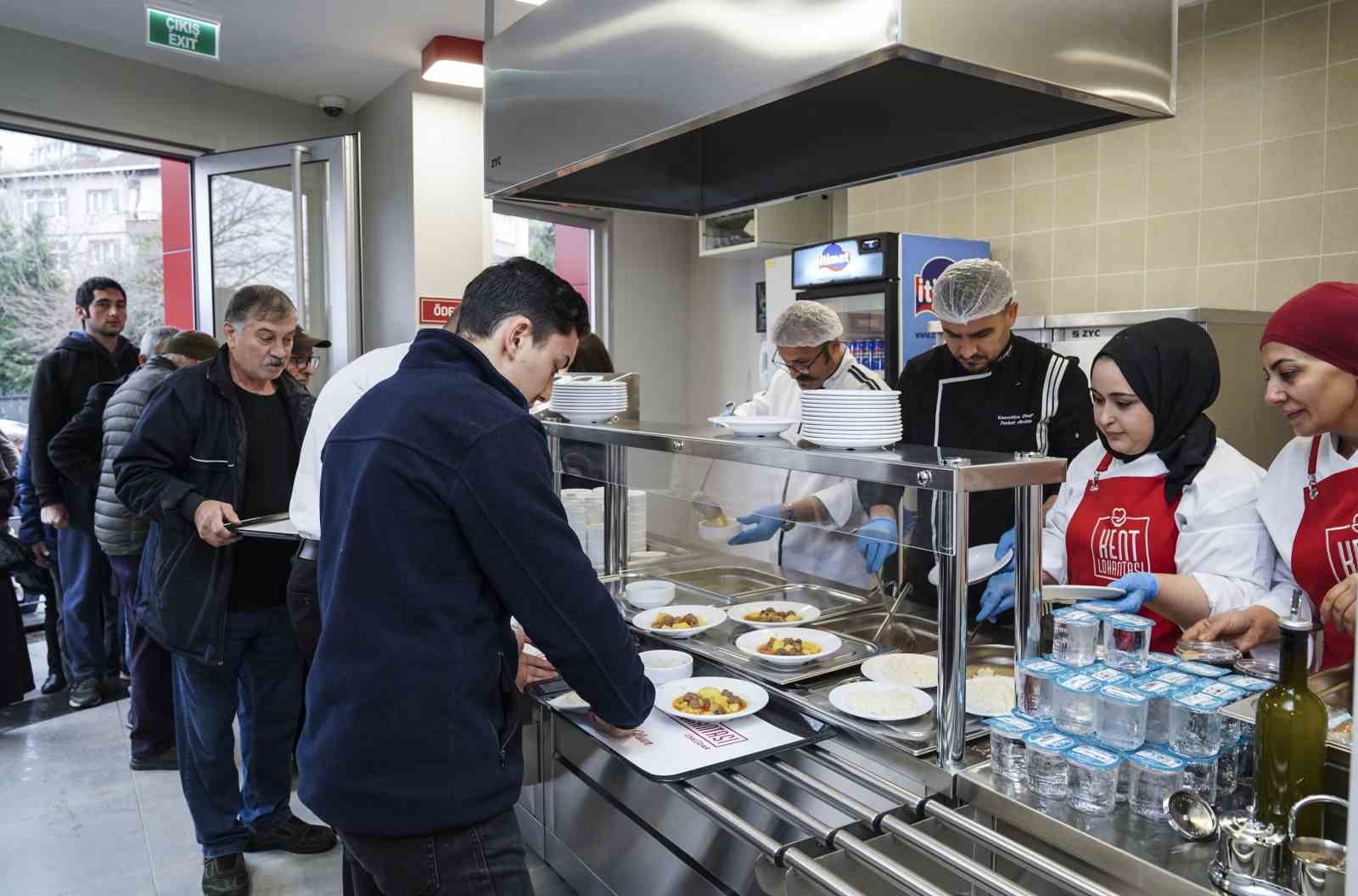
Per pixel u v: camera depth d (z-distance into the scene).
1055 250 3.97
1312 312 1.41
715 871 1.38
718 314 5.68
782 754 1.38
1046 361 2.35
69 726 3.36
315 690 1.22
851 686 1.47
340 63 4.03
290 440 2.43
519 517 1.18
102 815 2.69
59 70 3.72
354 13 3.48
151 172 4.96
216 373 2.28
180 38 3.35
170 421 2.22
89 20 3.52
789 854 1.11
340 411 1.96
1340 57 3.17
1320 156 3.23
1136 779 1.06
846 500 1.38
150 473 2.19
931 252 3.90
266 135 4.45
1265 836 0.89
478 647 1.22
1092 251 3.85
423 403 1.21
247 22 3.57
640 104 1.61
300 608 2.01
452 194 4.30
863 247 3.87
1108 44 1.34
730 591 2.08
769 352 4.59
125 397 2.88
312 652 2.04
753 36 1.36
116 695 3.67
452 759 1.19
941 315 2.28
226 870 2.26
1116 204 3.76
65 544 3.49
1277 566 1.60
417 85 4.13
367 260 4.67
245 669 2.39
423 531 1.18
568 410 2.18
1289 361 1.44
